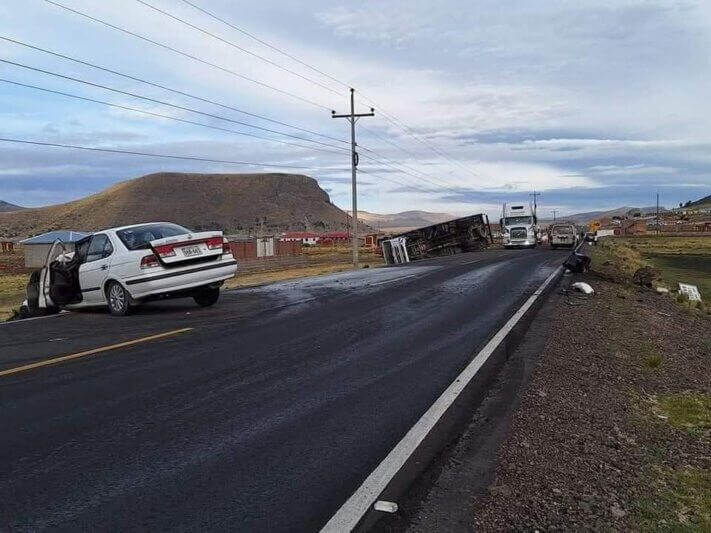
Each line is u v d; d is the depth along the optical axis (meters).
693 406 6.87
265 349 8.56
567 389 6.96
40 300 12.91
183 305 13.17
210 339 9.24
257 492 4.16
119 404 6.04
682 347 10.87
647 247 74.56
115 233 12.08
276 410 5.89
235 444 5.01
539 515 3.96
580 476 4.61
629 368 8.46
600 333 10.70
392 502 4.06
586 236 66.06
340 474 4.46
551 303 13.96
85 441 5.06
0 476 4.39
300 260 43.94
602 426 5.82
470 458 4.83
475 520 3.87
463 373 7.36
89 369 7.42
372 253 70.81
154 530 3.64
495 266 25.95
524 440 5.26
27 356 8.19
